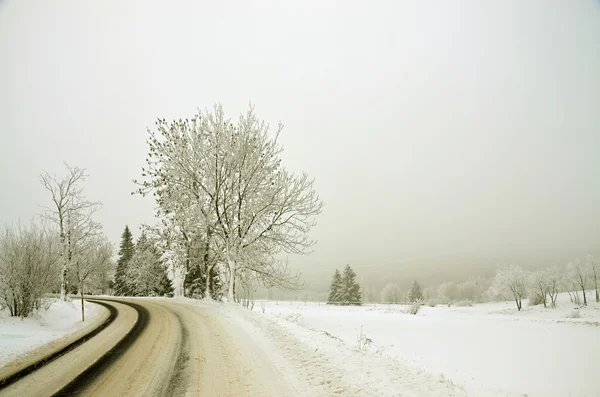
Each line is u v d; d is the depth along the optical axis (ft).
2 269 43.68
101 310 59.57
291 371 20.76
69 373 21.15
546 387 35.47
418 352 48.98
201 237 83.30
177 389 17.97
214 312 51.52
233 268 70.08
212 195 75.31
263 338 30.86
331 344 27.32
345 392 16.85
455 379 35.86
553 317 116.16
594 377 38.60
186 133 77.25
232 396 16.87
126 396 17.08
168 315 48.24
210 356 24.71
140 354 25.59
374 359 23.18
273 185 72.08
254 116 74.74
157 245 87.04
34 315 46.34
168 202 79.05
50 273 48.98
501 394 26.61
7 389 18.40
